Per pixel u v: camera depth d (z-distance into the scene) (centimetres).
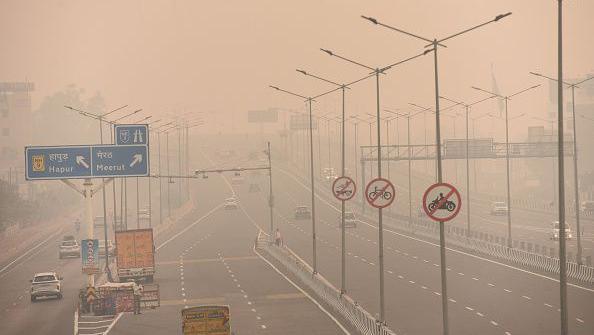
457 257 10631
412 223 14588
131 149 8188
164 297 8169
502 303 6850
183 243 14012
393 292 7756
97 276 10269
